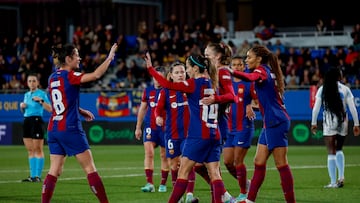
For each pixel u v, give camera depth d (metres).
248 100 27.84
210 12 83.94
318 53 70.31
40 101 35.34
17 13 85.38
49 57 73.44
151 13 85.50
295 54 67.50
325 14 81.94
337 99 31.77
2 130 67.19
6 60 75.00
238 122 27.92
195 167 26.62
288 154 51.81
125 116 64.75
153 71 22.66
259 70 23.23
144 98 31.75
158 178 36.97
